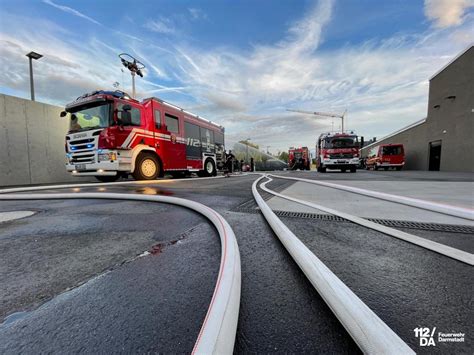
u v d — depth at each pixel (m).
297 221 1.98
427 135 17.19
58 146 8.69
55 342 0.69
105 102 5.81
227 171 11.88
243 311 0.82
